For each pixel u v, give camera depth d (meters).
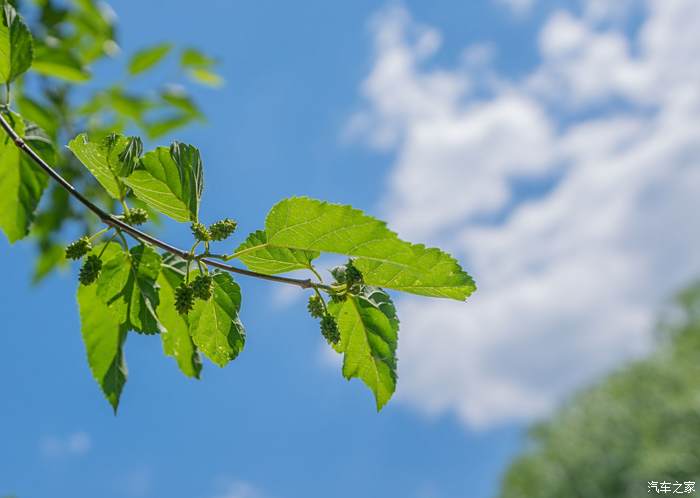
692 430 7.74
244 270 0.74
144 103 1.24
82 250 0.74
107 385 0.76
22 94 1.04
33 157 0.72
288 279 0.74
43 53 1.04
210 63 1.30
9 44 0.76
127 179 0.73
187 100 1.24
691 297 8.72
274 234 0.72
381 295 0.77
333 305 0.76
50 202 1.13
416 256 0.72
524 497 9.06
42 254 1.20
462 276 0.72
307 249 0.72
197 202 0.74
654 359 8.64
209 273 0.74
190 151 0.74
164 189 0.73
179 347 0.78
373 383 0.78
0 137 0.78
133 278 0.74
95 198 1.13
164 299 0.77
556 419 9.52
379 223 0.70
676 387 8.05
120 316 0.74
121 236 0.74
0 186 0.79
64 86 1.18
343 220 0.71
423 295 0.74
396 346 0.77
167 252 0.77
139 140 0.73
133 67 1.22
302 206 0.71
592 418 8.87
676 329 8.86
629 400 8.45
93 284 0.76
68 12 1.21
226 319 0.75
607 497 8.16
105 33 1.24
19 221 0.79
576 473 8.58
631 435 8.27
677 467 7.60
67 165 1.11
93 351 0.77
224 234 0.73
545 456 9.15
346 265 0.74
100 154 0.73
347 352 0.77
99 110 1.23
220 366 0.76
